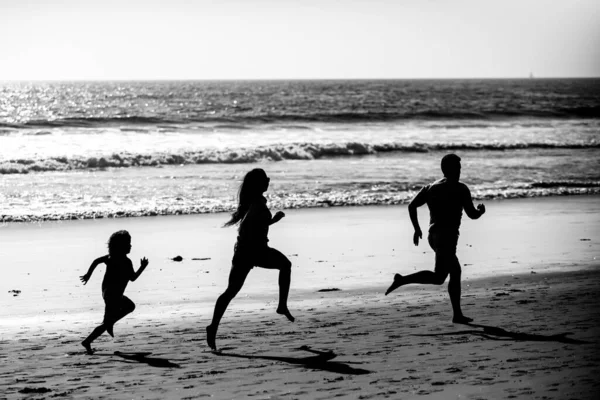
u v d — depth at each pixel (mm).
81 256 12789
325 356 5656
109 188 22031
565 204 20000
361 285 9844
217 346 6281
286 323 7266
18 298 9375
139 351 6215
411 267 11320
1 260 12312
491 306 7703
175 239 14492
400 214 18094
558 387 4375
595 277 9891
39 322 7883
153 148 30969
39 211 18047
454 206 6801
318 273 10789
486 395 4270
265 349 6062
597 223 16359
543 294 8430
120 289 6445
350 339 6301
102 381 5137
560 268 10828
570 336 6008
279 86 181500
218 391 4719
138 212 18094
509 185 23734
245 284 10109
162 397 4625
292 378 4988
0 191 21109
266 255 6227
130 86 195250
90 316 8258
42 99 99750
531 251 12578
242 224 6215
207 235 15055
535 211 18500
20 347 6512
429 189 6895
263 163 28828
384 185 23375
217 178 24422
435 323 6922
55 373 5441
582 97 100250
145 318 7875
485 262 11445
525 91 128250
